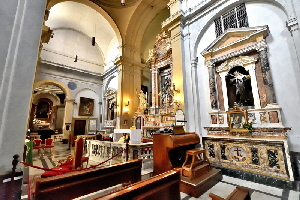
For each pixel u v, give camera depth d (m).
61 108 17.70
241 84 5.09
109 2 10.23
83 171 2.61
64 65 13.40
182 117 5.97
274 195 3.12
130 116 11.03
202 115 5.87
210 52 5.79
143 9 10.84
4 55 2.08
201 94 6.03
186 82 6.44
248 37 4.88
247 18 5.27
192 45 6.55
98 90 15.45
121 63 11.32
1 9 2.19
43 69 12.53
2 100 1.97
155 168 3.82
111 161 5.21
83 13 12.59
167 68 9.65
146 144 4.89
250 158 4.11
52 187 2.16
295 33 4.04
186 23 6.95
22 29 2.28
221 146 4.73
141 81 12.94
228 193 3.19
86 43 15.14
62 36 13.75
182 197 3.03
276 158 3.70
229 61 5.45
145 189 1.84
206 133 5.62
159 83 9.91
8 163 1.88
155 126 8.43
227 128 4.98
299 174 3.68
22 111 2.09
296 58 4.10
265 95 4.56
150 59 10.12
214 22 6.16
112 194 1.52
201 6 6.39
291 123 4.00
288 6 4.30
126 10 10.84
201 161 3.97
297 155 3.79
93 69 15.31
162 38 9.90
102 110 14.78
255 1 5.18
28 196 2.86
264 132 4.31
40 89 17.25
